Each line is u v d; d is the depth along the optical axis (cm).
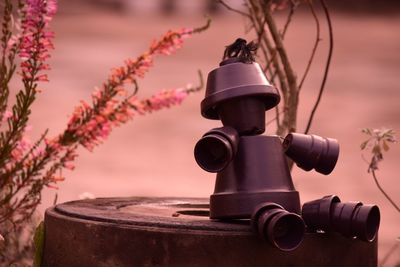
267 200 142
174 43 160
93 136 160
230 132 142
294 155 144
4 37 154
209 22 160
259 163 144
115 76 160
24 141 163
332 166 144
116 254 140
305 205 143
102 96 160
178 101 162
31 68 154
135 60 160
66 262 145
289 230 136
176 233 137
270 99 149
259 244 137
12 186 160
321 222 141
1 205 159
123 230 139
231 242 137
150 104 161
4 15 154
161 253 138
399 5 1752
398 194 514
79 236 143
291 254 139
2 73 156
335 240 142
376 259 150
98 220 143
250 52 149
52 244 149
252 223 136
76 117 160
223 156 141
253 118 146
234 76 146
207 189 521
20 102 154
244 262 137
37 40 153
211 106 148
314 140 144
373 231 142
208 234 137
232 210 143
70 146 161
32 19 153
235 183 144
